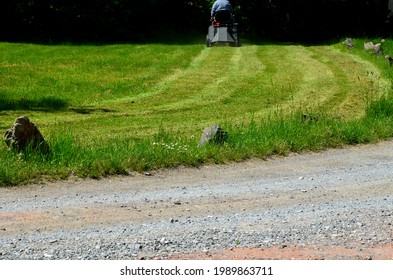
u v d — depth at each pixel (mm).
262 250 11438
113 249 11406
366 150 21406
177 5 61500
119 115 28641
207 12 61906
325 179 17297
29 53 44812
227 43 51281
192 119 27906
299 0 61969
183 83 36656
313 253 11320
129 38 56344
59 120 27156
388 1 63094
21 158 17266
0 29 53781
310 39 61969
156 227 12719
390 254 11328
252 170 18281
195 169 18141
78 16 54844
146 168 17734
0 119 27156
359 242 11922
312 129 22656
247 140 20875
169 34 59469
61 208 14008
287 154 20312
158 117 28266
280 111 28734
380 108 26703
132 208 14109
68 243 11695
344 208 14305
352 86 35938
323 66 42031
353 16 62406
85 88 34875
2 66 39656
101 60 42750
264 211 14016
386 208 14328
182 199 14969
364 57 45375
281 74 39344
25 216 13336
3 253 11125
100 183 16297
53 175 16516
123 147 19203
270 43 57219
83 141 21906
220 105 31234
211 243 11766
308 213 13867
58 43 51312
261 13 62375
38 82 35750
